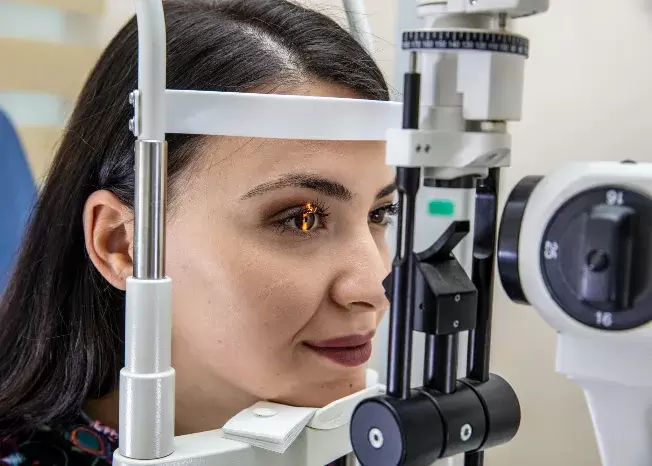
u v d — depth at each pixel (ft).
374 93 2.40
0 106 3.90
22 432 2.78
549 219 1.42
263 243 2.24
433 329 1.46
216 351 2.31
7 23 3.89
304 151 2.19
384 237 2.55
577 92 3.44
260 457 1.90
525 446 3.64
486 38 1.40
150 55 1.60
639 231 1.34
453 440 1.49
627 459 1.54
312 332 2.27
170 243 2.34
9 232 3.84
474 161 1.46
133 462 1.68
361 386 2.38
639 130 3.35
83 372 2.73
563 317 1.42
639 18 3.30
